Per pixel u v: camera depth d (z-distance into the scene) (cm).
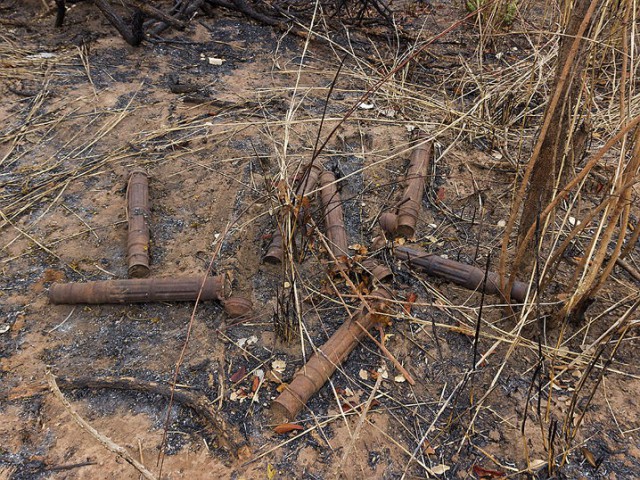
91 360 146
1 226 182
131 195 184
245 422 134
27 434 131
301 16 298
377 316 150
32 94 240
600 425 135
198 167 204
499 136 224
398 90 248
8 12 298
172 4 303
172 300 158
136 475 124
